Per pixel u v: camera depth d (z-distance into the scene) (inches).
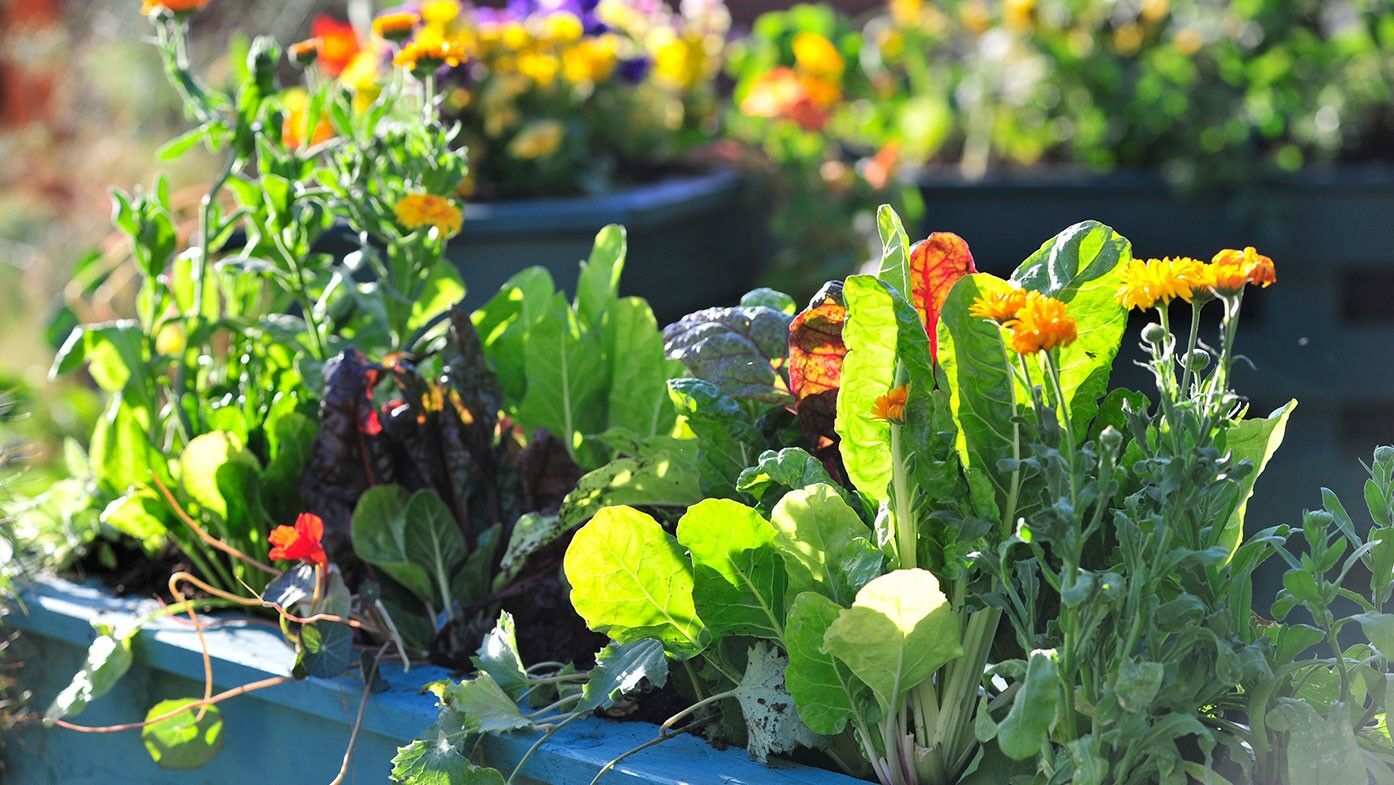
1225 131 167.0
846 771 52.0
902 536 48.9
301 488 66.3
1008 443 48.0
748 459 56.7
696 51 157.6
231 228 77.1
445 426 65.7
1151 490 43.1
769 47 178.7
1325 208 162.4
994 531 48.5
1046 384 45.2
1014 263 168.2
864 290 46.0
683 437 66.9
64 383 157.2
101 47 211.9
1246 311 163.3
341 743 61.1
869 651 46.2
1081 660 43.4
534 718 55.4
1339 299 163.5
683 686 56.0
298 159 73.0
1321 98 174.9
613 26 158.1
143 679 69.4
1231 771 49.3
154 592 75.6
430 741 52.7
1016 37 180.2
